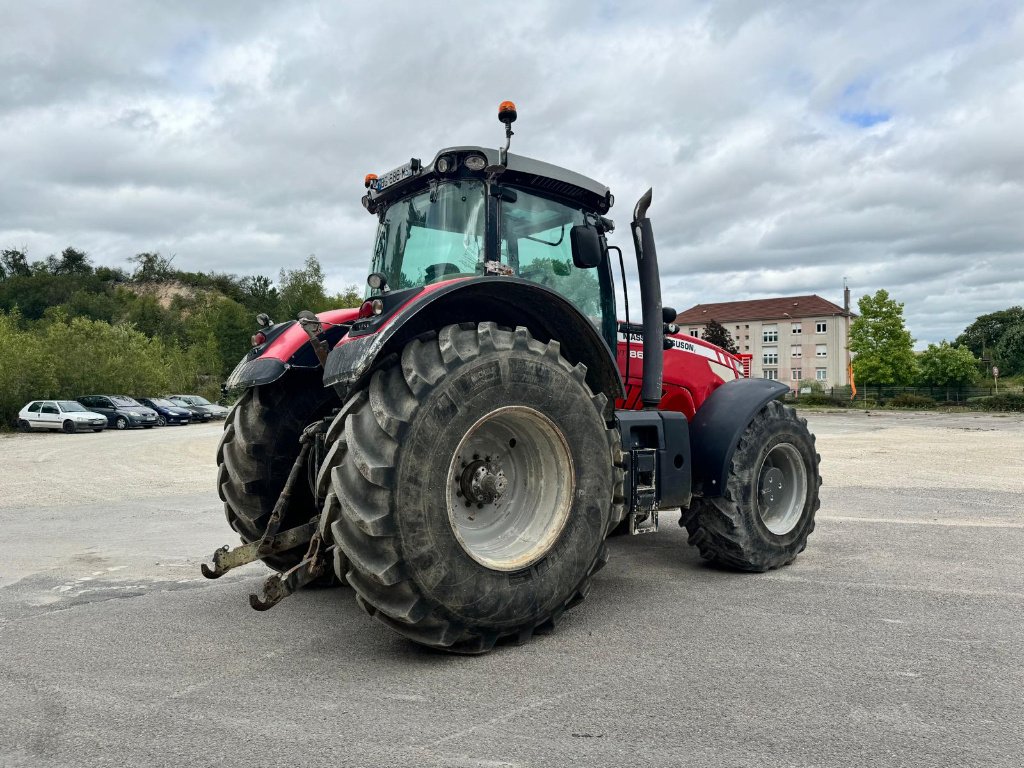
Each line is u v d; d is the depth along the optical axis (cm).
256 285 11356
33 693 271
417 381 297
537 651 314
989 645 317
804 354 7312
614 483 365
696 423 461
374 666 299
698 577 452
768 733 231
